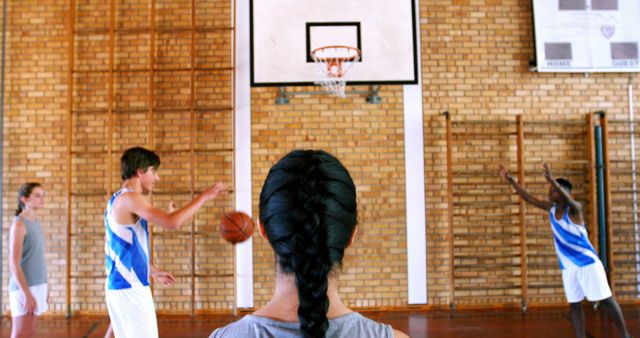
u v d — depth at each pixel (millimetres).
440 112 5375
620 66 5367
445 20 5457
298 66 5176
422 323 4699
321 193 678
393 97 5371
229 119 5328
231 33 5379
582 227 3723
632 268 5320
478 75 5422
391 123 5344
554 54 5363
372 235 5262
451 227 5152
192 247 5113
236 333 667
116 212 2557
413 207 5289
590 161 5273
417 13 5453
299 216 667
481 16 5473
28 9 5418
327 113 5336
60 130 5332
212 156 5297
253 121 5312
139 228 2607
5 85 5371
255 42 5203
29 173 5297
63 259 5230
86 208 5254
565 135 5418
